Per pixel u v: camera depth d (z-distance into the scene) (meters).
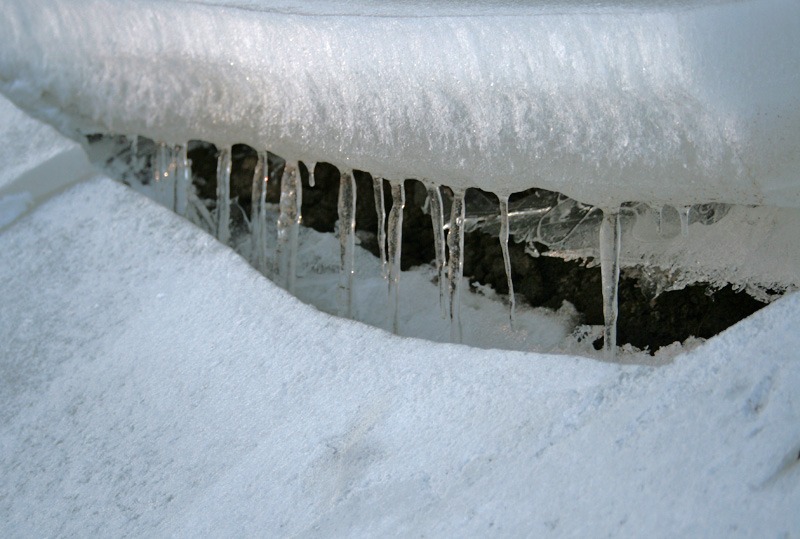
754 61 1.55
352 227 1.94
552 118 1.67
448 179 1.79
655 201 1.69
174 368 1.65
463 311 2.02
